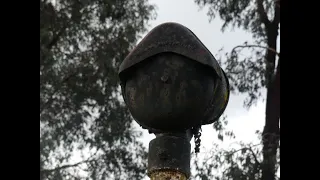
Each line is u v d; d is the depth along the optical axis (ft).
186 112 7.97
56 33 54.13
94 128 54.60
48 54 52.37
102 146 54.24
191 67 8.02
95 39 54.19
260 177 48.03
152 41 8.10
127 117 54.90
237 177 46.37
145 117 8.13
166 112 7.96
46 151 53.01
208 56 8.04
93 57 54.29
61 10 53.98
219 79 8.30
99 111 54.70
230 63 50.67
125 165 53.78
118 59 54.13
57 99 54.80
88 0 53.36
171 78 7.97
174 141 8.08
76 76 54.39
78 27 53.93
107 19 54.29
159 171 8.03
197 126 8.36
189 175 8.19
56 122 54.34
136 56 8.11
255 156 47.91
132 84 8.21
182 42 8.05
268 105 53.57
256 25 52.26
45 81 53.83
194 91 7.97
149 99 8.02
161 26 8.22
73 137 54.34
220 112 8.61
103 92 54.65
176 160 8.03
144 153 54.65
